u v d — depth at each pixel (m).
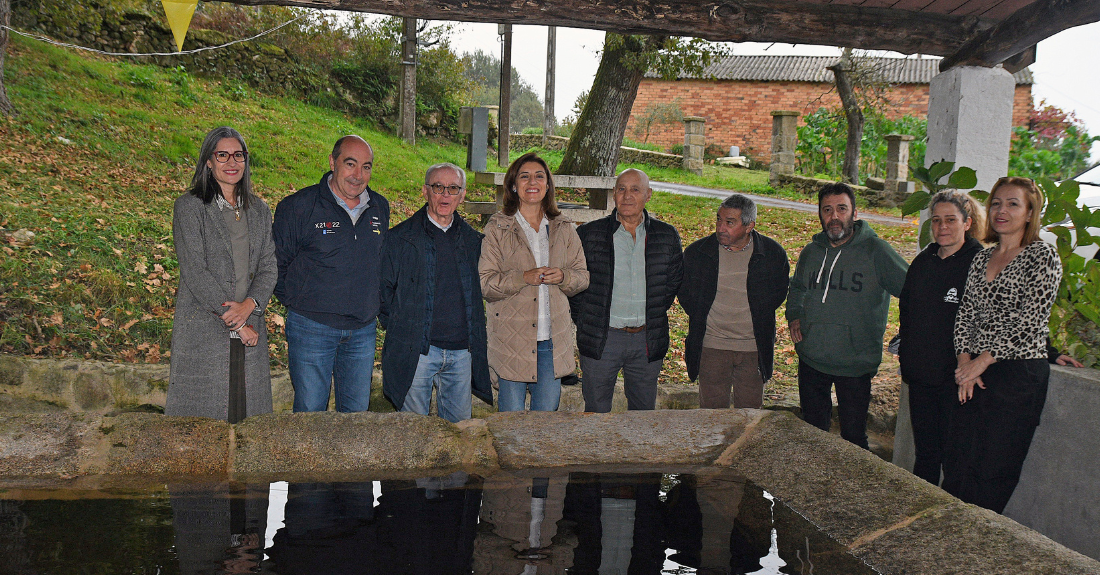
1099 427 3.12
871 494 2.45
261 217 3.29
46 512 2.19
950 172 4.12
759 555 2.15
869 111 17.91
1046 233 4.41
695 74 9.73
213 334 3.16
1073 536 3.22
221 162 3.09
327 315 3.38
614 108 10.56
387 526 2.23
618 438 2.93
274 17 15.23
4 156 7.16
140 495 2.35
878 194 16.12
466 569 1.98
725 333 3.98
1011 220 3.19
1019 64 4.37
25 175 6.83
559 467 2.77
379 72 15.68
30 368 4.09
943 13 4.14
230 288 3.16
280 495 2.41
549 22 3.79
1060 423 3.31
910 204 4.20
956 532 2.17
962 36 4.16
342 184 3.37
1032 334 3.12
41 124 8.34
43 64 10.36
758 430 2.99
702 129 20.55
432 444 2.74
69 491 2.34
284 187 8.97
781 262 3.94
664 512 2.43
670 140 26.42
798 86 25.83
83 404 4.12
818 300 3.88
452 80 16.77
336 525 2.21
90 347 4.55
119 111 9.70
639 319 3.86
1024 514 3.51
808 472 2.65
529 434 2.90
